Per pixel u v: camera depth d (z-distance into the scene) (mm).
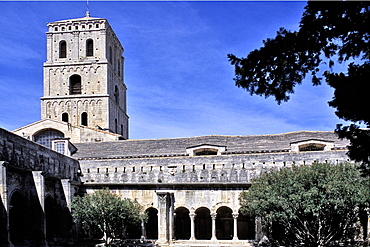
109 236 42906
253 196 41062
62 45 78000
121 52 89500
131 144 61094
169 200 48031
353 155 19641
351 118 18734
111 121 76812
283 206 35812
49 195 44406
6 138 36625
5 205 32906
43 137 69688
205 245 45406
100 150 59750
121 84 87188
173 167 51438
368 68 17422
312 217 38094
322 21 17203
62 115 75500
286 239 44719
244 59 19391
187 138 60500
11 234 39312
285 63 18984
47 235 44938
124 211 42031
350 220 38156
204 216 54594
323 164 37938
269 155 49062
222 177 48250
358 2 16188
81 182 51812
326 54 17938
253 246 44375
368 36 16781
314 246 37156
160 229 46688
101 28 76625
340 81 17922
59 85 76312
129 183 50219
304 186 36062
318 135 54656
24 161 39469
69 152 57938
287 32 18312
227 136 59625
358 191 34281
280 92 19844
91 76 75812
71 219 45312
